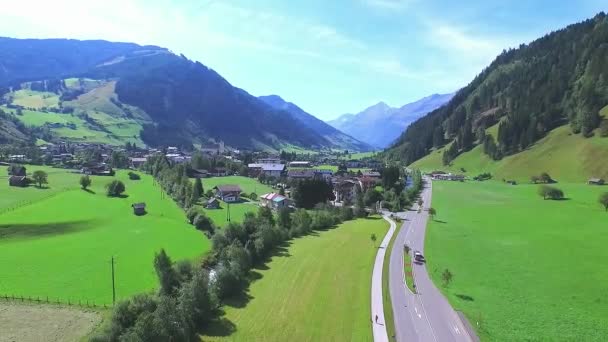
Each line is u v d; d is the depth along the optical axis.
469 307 70.81
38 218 121.50
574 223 131.38
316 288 80.19
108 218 129.50
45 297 70.19
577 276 84.31
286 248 108.62
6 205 139.00
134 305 60.41
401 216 157.12
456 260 98.62
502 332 61.81
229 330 63.88
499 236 120.94
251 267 92.19
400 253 104.38
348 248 108.81
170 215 139.00
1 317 62.31
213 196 175.38
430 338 60.59
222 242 98.88
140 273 83.06
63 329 58.75
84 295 71.50
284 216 125.75
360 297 75.44
